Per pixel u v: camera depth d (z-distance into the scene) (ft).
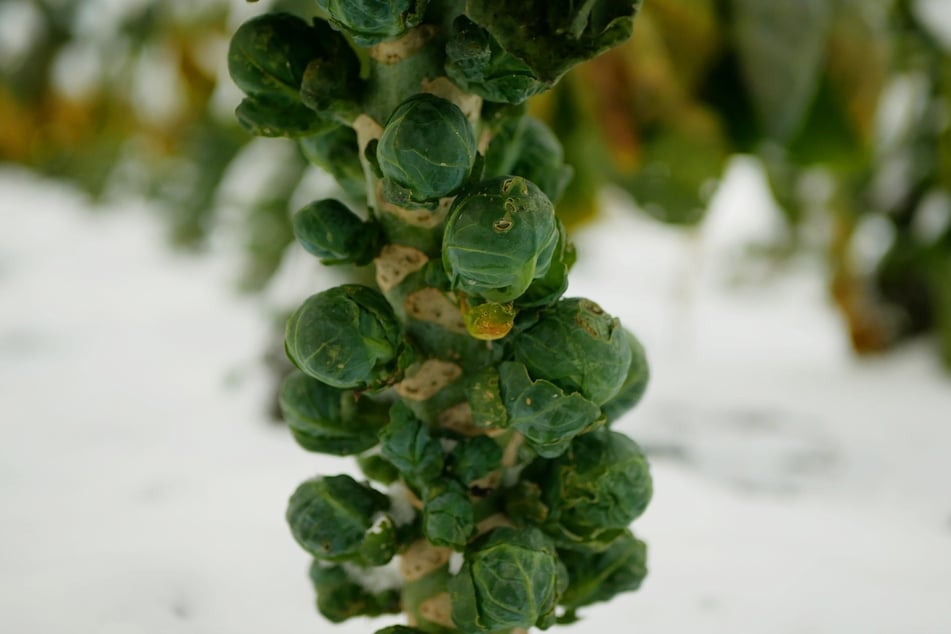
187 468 3.54
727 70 4.19
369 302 1.93
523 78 1.91
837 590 2.71
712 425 4.15
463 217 1.83
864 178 5.26
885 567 2.82
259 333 5.33
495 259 1.83
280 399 2.08
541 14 1.80
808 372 5.09
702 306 6.59
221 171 5.39
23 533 2.94
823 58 4.23
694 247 5.95
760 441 3.94
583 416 1.92
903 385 4.85
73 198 8.98
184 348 5.12
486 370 1.94
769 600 2.68
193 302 6.10
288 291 4.79
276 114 2.01
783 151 4.45
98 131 6.91
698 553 2.89
